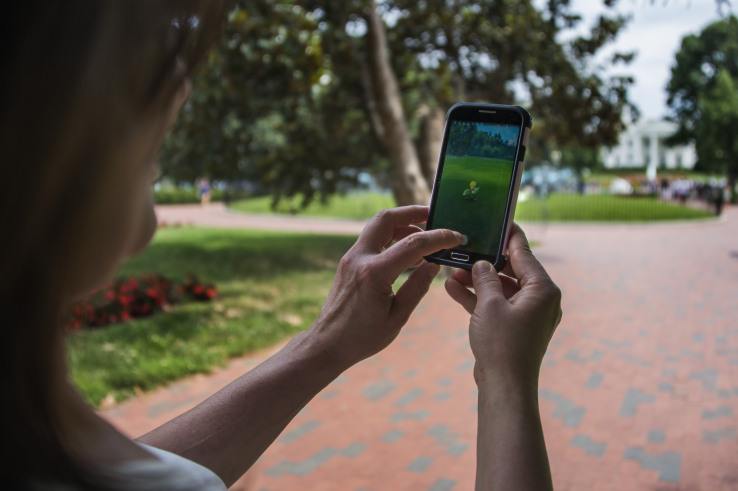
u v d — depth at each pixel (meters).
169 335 7.29
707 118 38.41
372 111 12.10
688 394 5.75
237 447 0.89
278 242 17.31
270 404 0.93
